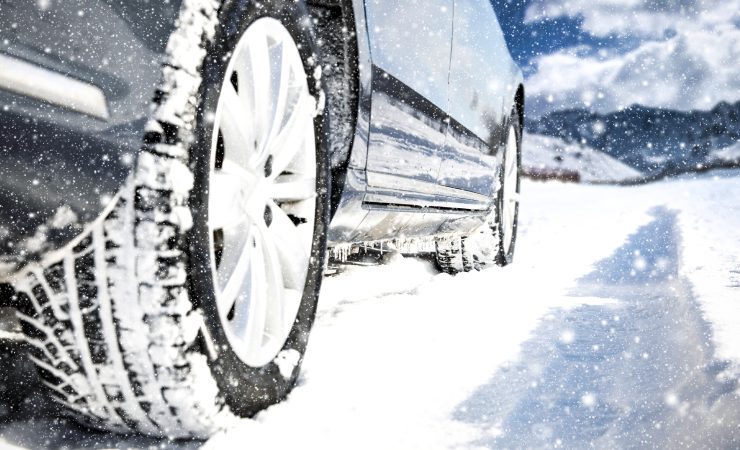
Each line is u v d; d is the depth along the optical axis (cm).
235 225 106
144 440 95
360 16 127
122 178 86
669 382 117
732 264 240
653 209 820
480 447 97
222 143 110
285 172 120
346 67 127
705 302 164
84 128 82
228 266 105
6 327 100
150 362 88
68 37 80
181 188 89
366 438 98
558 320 164
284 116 115
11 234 82
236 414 98
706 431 96
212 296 93
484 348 138
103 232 87
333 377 118
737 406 101
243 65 105
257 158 109
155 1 87
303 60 117
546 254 340
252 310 106
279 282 113
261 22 105
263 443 95
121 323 87
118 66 84
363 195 139
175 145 88
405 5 145
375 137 137
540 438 99
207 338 92
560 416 106
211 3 94
